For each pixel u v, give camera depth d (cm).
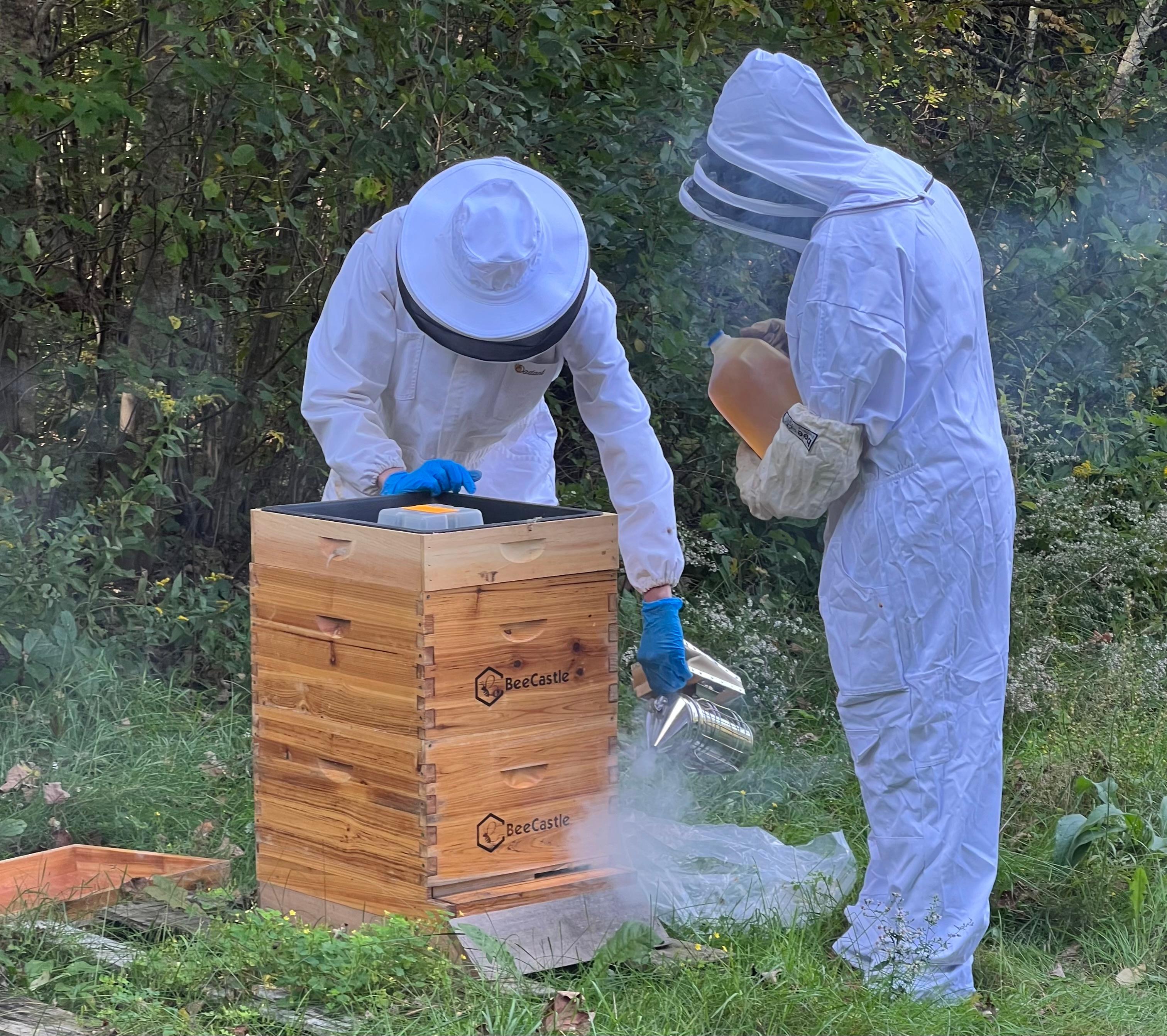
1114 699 1472
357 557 920
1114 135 2306
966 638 971
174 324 1622
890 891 995
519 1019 827
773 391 1027
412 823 909
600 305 1105
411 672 895
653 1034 837
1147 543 1909
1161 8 2756
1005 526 983
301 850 989
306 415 1096
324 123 1705
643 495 1082
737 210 1003
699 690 1104
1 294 1569
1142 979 1030
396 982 862
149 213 1595
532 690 941
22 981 876
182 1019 821
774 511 994
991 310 2244
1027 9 2580
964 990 983
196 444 1833
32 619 1462
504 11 1638
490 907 920
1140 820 1230
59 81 1498
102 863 1087
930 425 956
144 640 1544
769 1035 867
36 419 1761
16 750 1304
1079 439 2166
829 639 1009
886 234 938
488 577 908
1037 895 1147
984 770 983
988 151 2231
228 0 1520
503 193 1023
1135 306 2252
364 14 1631
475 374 1096
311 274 1784
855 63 2003
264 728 1002
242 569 1866
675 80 1777
